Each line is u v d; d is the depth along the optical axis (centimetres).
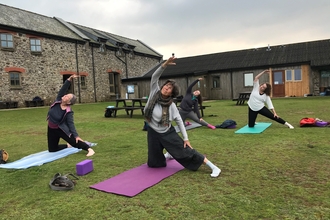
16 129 834
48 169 404
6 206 280
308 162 387
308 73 2000
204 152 464
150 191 304
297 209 249
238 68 2197
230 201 270
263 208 253
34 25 1886
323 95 1938
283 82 2081
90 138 648
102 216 250
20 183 348
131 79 2456
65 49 2005
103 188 315
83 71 2142
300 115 918
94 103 2061
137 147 528
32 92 1797
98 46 2277
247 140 548
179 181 332
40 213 261
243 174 347
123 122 940
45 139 663
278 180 322
